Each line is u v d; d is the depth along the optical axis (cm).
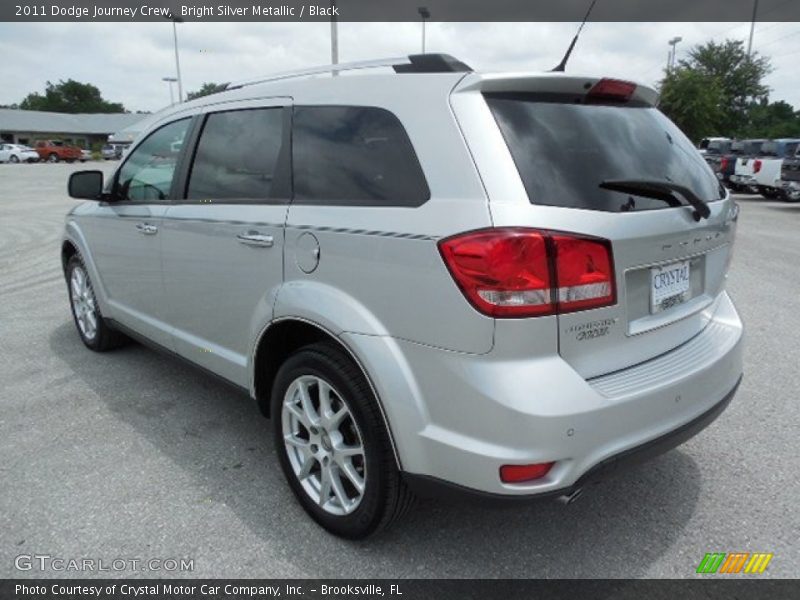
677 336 255
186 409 386
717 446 336
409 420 221
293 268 262
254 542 262
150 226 357
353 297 237
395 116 236
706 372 246
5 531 268
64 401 397
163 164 361
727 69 4484
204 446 341
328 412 256
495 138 213
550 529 269
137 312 398
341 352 248
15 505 286
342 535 261
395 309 222
